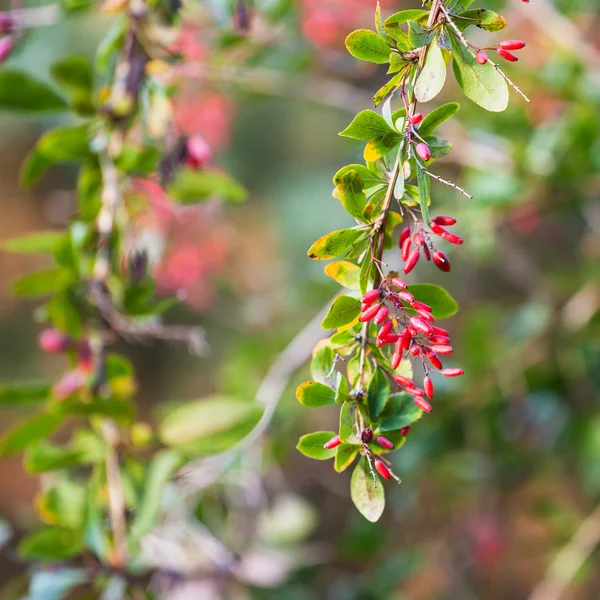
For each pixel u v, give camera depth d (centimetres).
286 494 254
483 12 129
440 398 246
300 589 230
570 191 231
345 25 256
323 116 420
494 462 262
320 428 300
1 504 414
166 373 461
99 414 153
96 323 156
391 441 131
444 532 297
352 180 129
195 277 285
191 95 258
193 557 191
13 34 158
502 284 320
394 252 228
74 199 304
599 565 302
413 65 129
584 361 256
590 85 218
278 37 230
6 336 455
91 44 357
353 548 252
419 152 127
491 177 226
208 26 183
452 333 311
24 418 438
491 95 128
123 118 156
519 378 258
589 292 249
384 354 132
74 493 158
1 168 468
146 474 157
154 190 159
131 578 154
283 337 280
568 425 261
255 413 156
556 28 225
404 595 284
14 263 466
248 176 422
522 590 312
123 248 157
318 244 129
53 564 157
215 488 218
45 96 156
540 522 304
